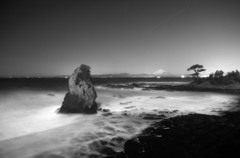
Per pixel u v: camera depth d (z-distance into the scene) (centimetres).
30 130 1458
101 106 2509
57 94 3616
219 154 904
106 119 1783
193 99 3284
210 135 1169
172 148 1035
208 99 3294
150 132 1360
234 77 5888
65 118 1812
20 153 1066
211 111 2191
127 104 2708
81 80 2042
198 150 970
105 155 1036
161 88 5600
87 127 1538
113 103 2794
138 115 1945
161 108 2406
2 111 2094
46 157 1022
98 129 1488
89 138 1292
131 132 1418
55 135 1352
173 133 1269
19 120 1742
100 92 4503
